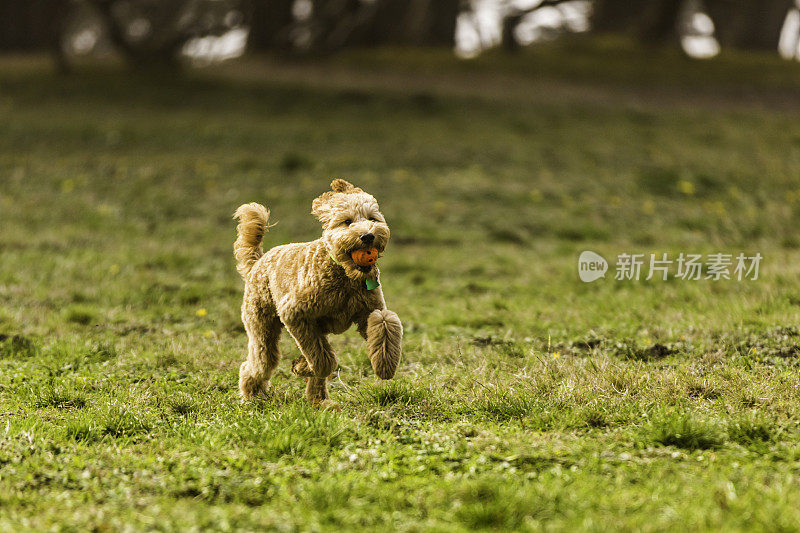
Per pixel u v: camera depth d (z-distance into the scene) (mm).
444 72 43375
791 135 28562
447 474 5625
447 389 7707
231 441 6387
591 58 46344
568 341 9594
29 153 26578
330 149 27734
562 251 17078
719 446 6035
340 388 8016
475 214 20688
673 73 42250
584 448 6039
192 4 49406
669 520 4664
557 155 26906
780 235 17312
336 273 6512
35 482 5562
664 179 23375
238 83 39750
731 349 8758
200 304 12352
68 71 42781
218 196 22188
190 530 4785
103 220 19625
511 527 4723
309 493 5219
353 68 44438
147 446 6391
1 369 8680
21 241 16938
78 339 9906
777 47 54125
